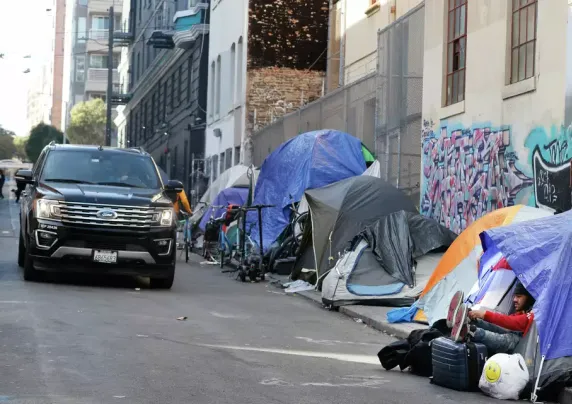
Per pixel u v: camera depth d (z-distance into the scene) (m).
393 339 11.52
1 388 6.96
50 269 15.02
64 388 7.08
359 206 17.41
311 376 8.33
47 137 112.69
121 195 15.23
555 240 8.48
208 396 7.10
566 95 13.28
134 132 67.38
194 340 10.12
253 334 11.03
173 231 15.38
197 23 43.38
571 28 13.17
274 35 35.31
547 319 8.11
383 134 22.03
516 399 7.93
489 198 15.91
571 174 13.02
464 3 17.36
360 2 27.97
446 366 8.14
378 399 7.42
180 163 47.91
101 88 91.06
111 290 14.94
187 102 46.28
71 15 114.25
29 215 15.12
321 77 35.59
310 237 18.08
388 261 14.84
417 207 19.48
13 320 10.61
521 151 14.76
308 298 16.05
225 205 25.95
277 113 35.38
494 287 8.95
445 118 17.88
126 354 8.82
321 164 21.19
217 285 17.80
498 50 15.70
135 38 65.62
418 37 19.81
